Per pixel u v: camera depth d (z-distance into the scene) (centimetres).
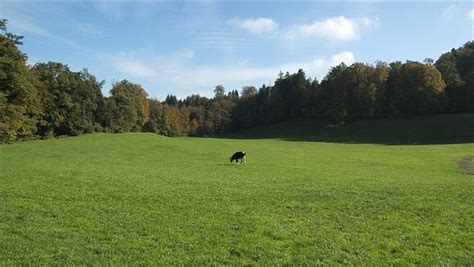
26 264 1318
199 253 1433
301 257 1399
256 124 19100
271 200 2283
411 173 4222
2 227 1677
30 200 2166
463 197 2327
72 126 9988
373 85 14125
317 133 13988
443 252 1439
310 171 4119
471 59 15762
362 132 12600
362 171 4266
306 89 17725
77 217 1850
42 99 9044
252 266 1330
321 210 2050
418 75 13475
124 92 13700
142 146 6594
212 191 2550
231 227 1736
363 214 1967
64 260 1355
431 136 10931
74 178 2936
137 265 1323
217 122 19538
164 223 1778
